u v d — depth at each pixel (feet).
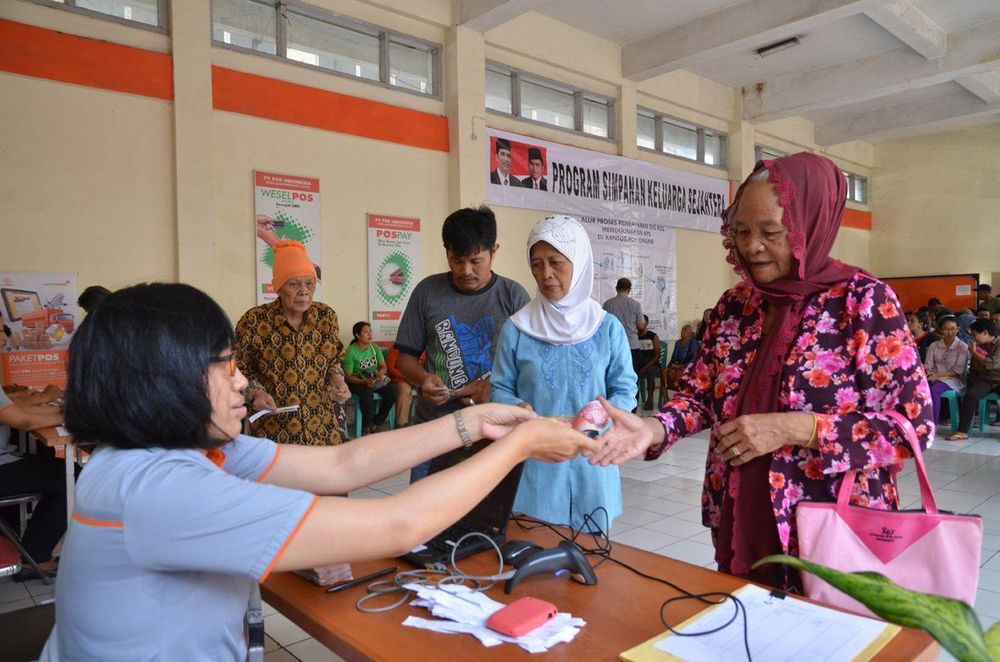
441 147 19.38
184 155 14.61
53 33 13.17
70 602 2.63
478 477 2.89
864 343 3.75
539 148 21.75
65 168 13.44
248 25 16.11
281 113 16.25
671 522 11.85
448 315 7.44
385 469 3.73
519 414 3.96
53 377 13.38
